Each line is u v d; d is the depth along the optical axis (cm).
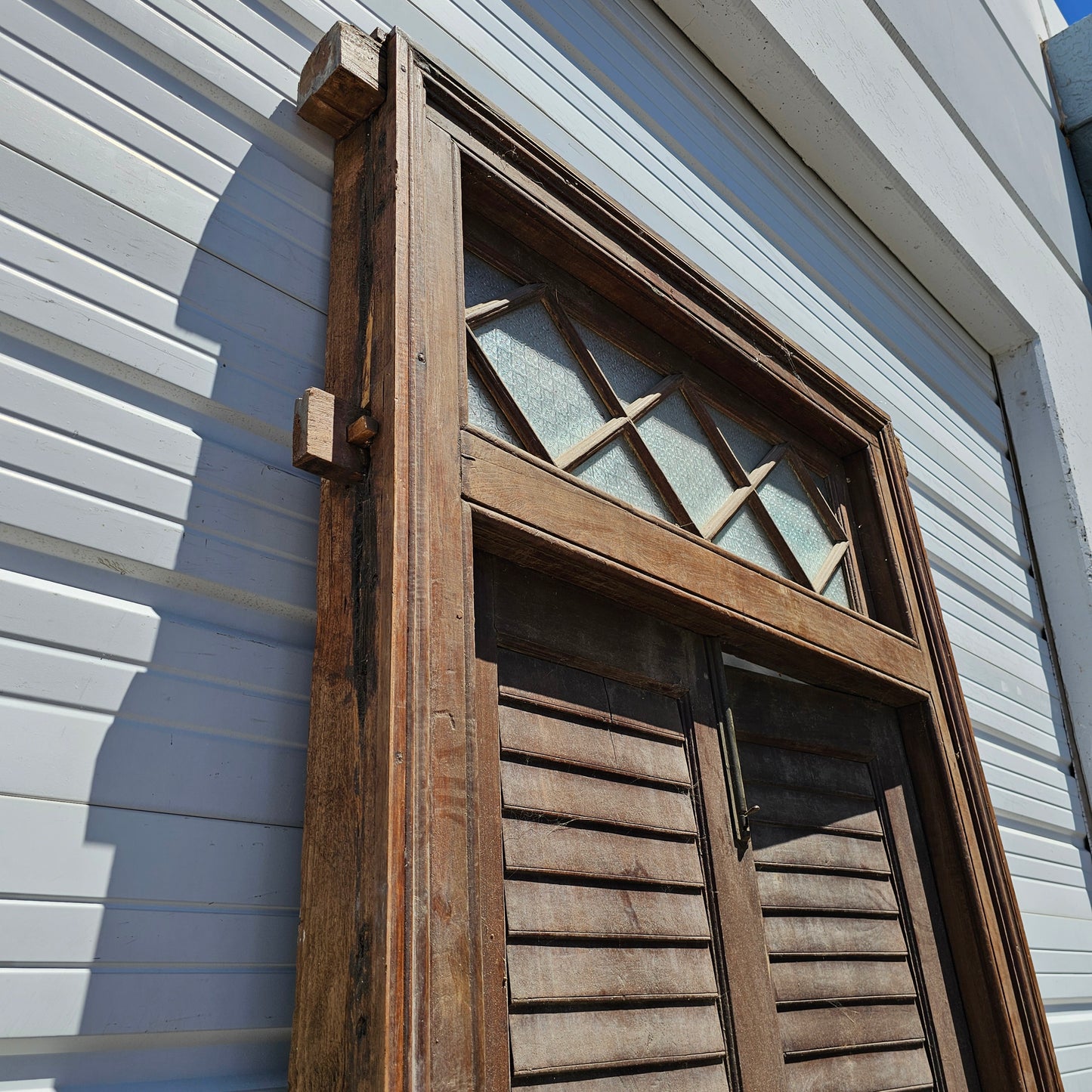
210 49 138
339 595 118
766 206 261
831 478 246
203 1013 99
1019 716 291
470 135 160
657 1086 134
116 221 119
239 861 107
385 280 132
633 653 162
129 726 103
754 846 176
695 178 236
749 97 265
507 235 173
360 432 122
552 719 143
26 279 108
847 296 286
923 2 352
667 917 147
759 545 208
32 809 94
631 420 184
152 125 127
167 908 100
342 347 133
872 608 238
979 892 211
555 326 180
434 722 112
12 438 103
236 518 119
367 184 142
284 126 144
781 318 249
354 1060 95
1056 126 460
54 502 104
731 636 180
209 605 115
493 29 192
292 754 116
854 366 275
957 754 226
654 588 158
